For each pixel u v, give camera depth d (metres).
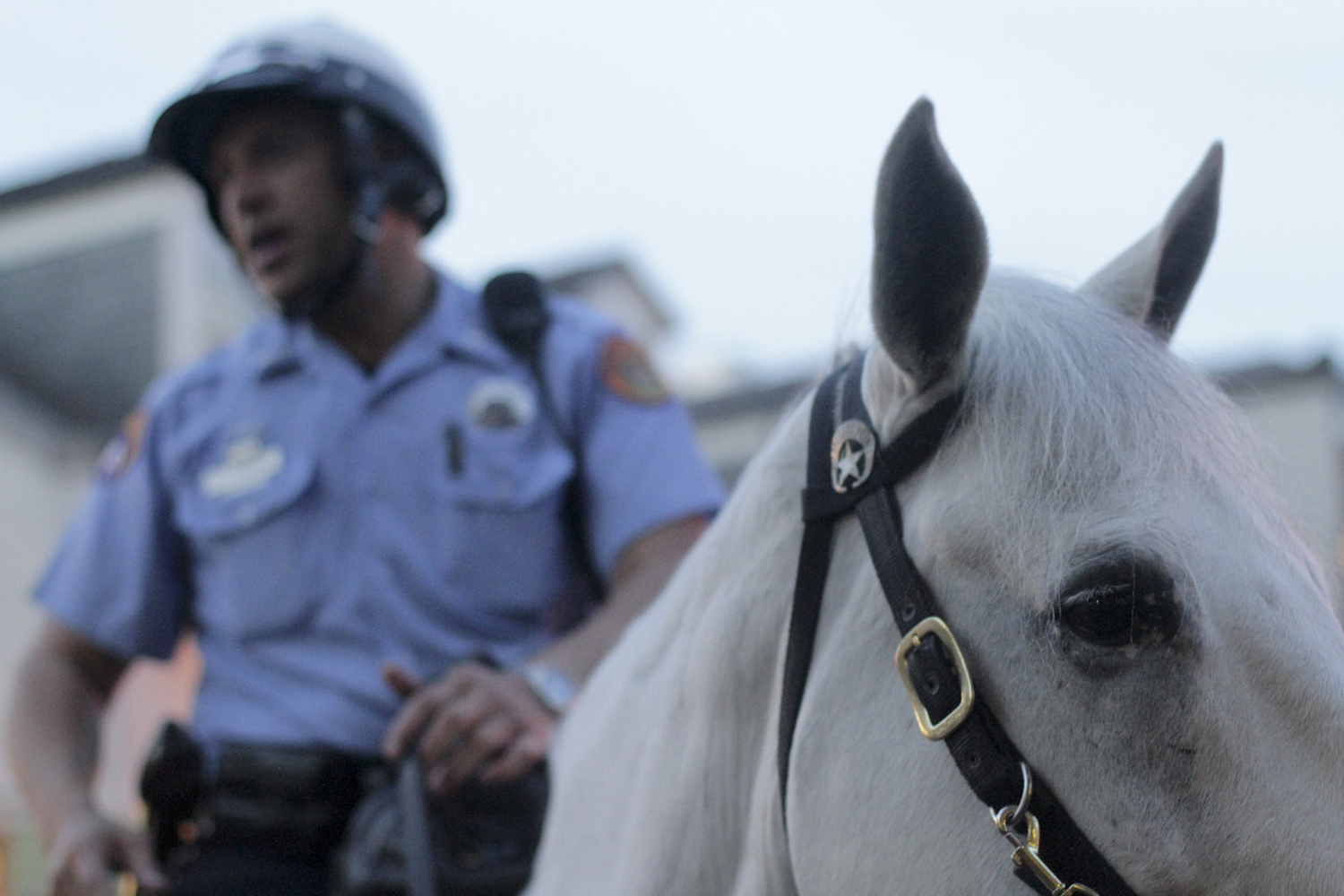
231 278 8.46
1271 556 0.92
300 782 1.74
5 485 7.41
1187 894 0.88
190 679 6.81
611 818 1.31
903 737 0.99
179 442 1.99
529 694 1.58
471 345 1.92
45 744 1.91
